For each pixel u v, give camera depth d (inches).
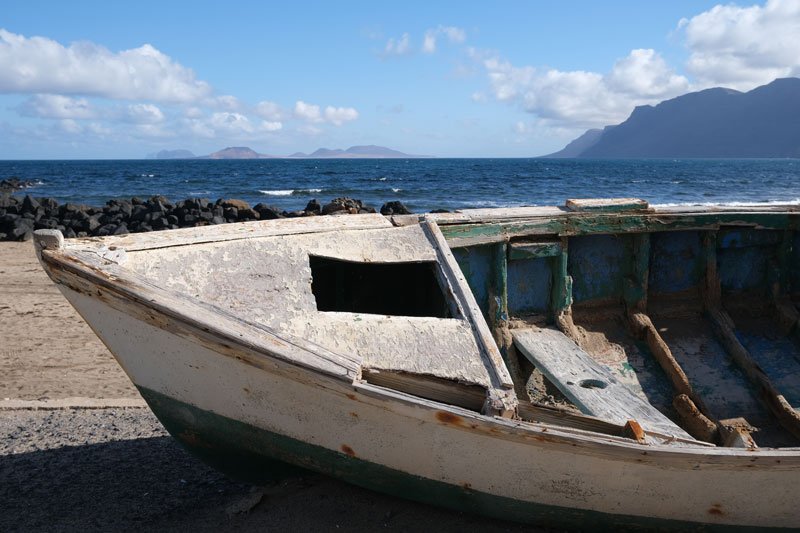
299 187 1717.5
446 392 130.6
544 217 197.2
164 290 128.3
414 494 139.3
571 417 135.3
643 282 210.5
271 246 152.8
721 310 213.9
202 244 146.7
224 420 138.6
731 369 196.4
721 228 216.4
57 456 186.5
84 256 132.4
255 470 152.9
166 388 139.4
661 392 187.8
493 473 128.3
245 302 136.6
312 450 136.3
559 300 202.2
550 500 131.0
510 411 126.3
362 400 122.1
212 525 145.9
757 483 125.6
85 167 3302.2
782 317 212.8
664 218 207.8
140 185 1749.5
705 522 132.6
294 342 125.4
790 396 186.2
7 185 1638.8
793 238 220.2
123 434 203.6
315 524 144.3
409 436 126.6
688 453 120.0
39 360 276.2
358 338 135.6
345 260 158.1
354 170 2965.1
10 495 162.6
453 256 171.2
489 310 192.4
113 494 163.6
